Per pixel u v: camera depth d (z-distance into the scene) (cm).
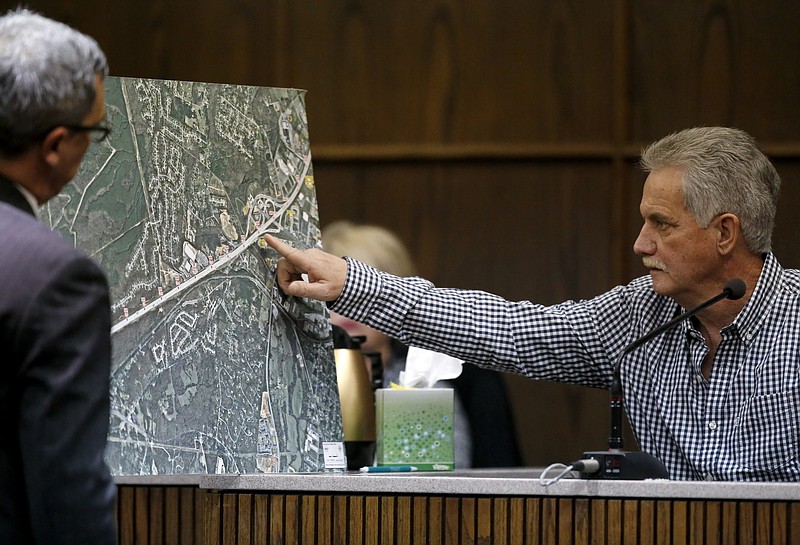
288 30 1384
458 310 723
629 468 570
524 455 1338
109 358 442
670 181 679
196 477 709
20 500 432
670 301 716
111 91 620
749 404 672
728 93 1321
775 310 675
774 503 527
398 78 1378
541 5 1357
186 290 629
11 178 460
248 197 663
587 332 728
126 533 723
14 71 447
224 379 634
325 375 675
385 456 701
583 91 1348
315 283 677
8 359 425
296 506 591
